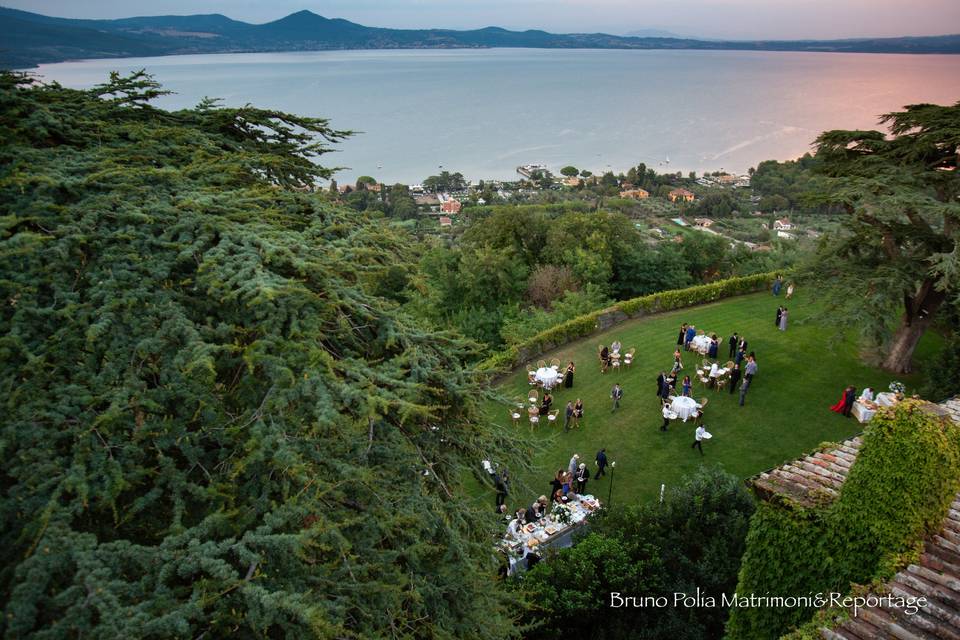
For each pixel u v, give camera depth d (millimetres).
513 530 15438
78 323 6551
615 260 44875
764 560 9289
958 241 17672
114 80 11391
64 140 9570
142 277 7234
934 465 7602
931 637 6473
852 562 8133
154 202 8219
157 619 4785
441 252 40469
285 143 11961
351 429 7438
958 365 19312
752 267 45344
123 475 5898
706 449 19031
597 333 28828
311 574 6164
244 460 5992
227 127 11836
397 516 7172
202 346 6371
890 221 20562
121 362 6539
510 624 8906
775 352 24984
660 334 27797
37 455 5680
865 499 7973
